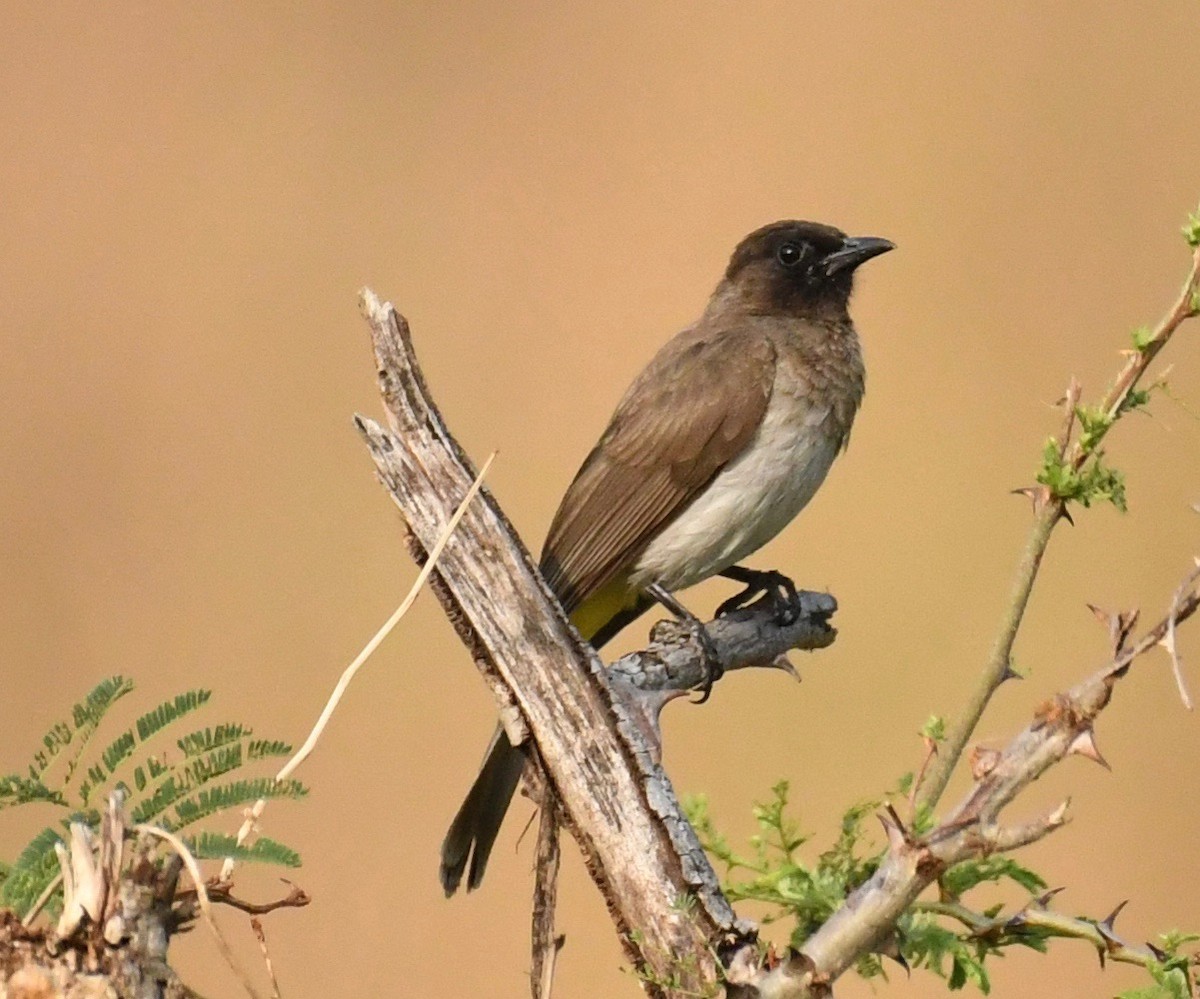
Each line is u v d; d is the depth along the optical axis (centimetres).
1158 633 453
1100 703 456
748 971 509
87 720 522
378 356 597
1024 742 462
